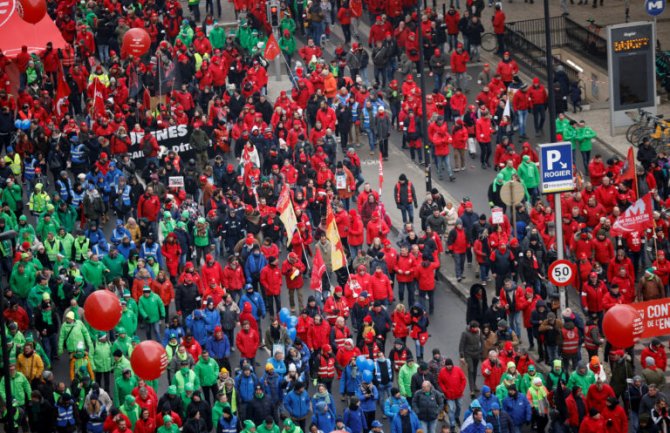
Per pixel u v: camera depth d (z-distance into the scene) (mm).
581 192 162750
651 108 193000
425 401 124688
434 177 185875
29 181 174000
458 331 149125
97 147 177875
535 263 147750
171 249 154250
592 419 122125
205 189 167625
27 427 127688
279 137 186500
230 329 139625
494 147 193125
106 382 134625
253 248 149625
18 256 144625
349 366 130250
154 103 195375
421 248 151000
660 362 132500
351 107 192875
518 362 129750
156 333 142750
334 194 170000
